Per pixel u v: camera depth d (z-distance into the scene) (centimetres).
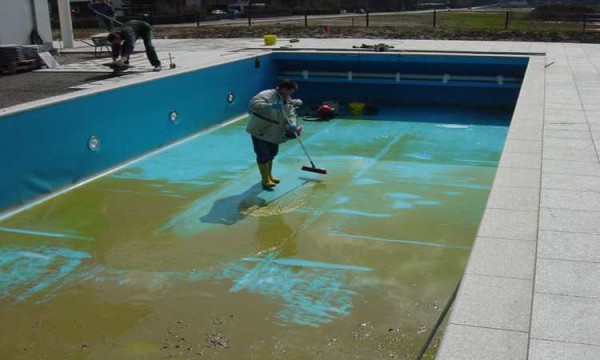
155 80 923
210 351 418
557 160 531
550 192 452
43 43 1316
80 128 782
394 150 947
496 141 998
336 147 966
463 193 745
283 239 612
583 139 599
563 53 1266
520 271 329
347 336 433
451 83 1240
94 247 601
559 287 311
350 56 1266
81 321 462
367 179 803
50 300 496
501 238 372
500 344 263
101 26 1343
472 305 296
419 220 658
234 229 641
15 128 684
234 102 1162
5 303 492
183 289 511
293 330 443
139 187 779
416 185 776
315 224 650
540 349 259
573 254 349
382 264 551
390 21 2489
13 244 607
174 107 975
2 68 1012
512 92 1237
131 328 451
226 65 1120
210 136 1039
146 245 604
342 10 3978
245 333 440
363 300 486
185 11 3481
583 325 276
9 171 684
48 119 729
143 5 3575
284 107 722
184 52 1326
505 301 298
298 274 535
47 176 738
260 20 3008
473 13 3297
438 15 3041
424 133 1056
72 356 416
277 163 881
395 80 1271
